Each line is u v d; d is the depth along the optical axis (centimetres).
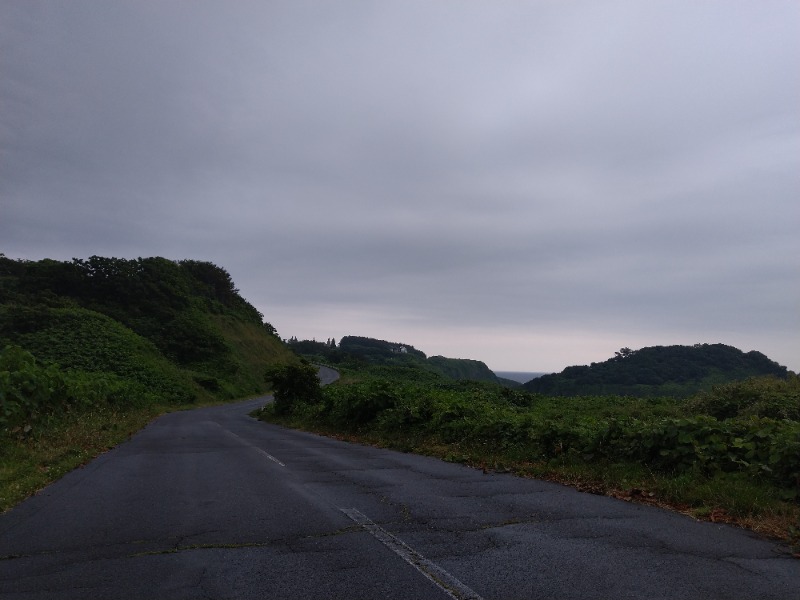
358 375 7594
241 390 6656
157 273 7369
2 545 640
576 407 2655
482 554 570
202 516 757
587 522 694
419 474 1092
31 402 1574
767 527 652
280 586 494
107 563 568
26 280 6103
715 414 1816
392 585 491
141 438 1959
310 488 943
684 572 510
